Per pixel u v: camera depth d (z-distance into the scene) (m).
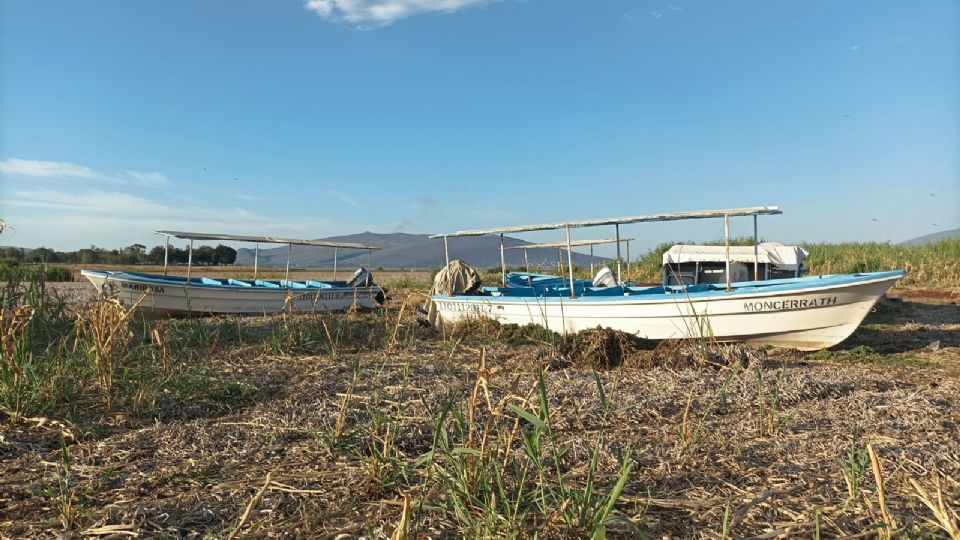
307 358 8.27
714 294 9.14
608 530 3.21
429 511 3.43
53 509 3.64
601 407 5.77
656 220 9.30
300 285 15.58
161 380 6.30
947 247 23.30
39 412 5.30
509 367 8.02
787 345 9.28
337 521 3.44
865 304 8.60
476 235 12.09
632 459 4.09
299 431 5.09
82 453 4.62
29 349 6.24
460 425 3.61
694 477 4.02
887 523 2.86
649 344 9.70
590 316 10.16
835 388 6.61
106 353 6.07
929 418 5.32
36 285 8.81
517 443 4.62
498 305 11.10
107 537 3.27
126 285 12.83
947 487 3.82
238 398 6.27
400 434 4.86
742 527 3.27
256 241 14.23
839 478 3.97
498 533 3.03
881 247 24.30
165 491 3.91
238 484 3.97
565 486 3.30
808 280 9.93
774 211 8.47
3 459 4.48
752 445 4.70
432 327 12.14
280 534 3.29
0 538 3.28
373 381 6.79
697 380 6.93
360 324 11.68
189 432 5.08
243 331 10.23
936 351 9.28
